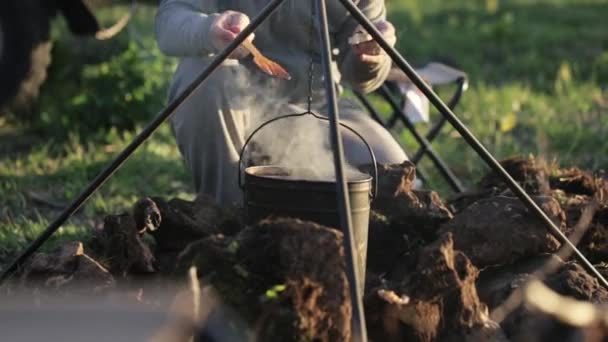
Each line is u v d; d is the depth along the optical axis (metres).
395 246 6.91
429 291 5.80
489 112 14.38
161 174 11.29
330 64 5.61
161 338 4.84
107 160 11.65
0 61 12.34
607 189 8.18
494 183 8.27
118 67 13.39
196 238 6.85
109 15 19.78
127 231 6.47
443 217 6.93
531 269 6.58
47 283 6.05
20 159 11.98
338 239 5.50
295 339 5.41
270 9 5.94
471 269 5.95
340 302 5.44
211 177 7.63
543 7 27.41
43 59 12.59
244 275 5.57
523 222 6.63
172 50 7.10
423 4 28.55
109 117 13.05
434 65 10.13
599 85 17.19
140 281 6.32
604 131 12.91
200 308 5.38
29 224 9.06
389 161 7.51
